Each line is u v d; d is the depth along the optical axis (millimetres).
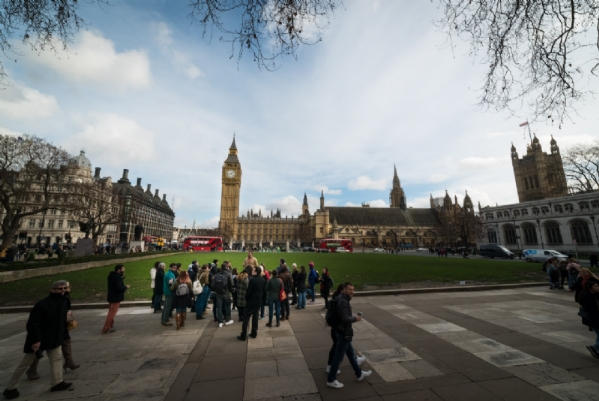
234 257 42594
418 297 13664
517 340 7453
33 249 46469
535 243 66938
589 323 6309
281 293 9516
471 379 5309
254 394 4867
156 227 130000
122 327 9258
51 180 36188
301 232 148000
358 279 19109
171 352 6965
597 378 5328
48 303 5113
